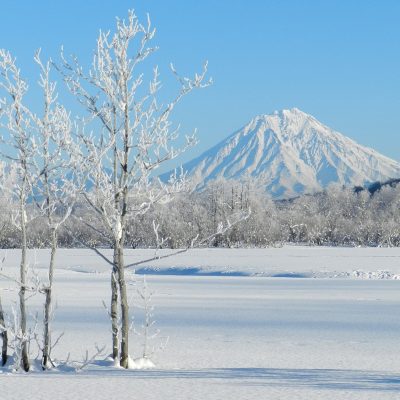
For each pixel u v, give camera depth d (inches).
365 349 886.4
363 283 2370.8
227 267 3073.3
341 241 6314.0
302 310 1433.3
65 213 652.7
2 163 631.8
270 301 1649.9
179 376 610.2
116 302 689.6
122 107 629.9
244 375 630.5
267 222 5551.2
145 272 3107.8
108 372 636.7
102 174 634.2
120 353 708.0
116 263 672.4
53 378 587.5
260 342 951.6
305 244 6392.7
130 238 4554.6
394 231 5989.2
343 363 762.2
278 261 3481.8
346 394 518.0
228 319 1254.3
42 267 3154.5
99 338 972.6
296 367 727.7
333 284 2314.2
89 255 4156.0
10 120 617.9
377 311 1417.3
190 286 2182.6
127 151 638.5
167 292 1920.5
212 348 888.9
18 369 633.0
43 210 637.3
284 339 987.3
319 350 875.4
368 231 6210.6
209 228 5002.5
